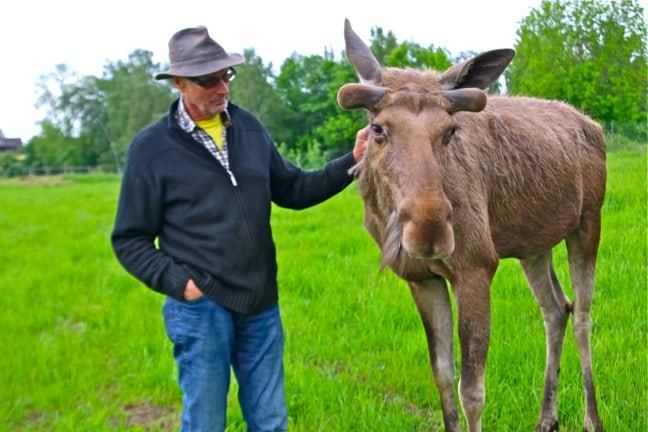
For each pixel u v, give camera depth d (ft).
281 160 12.32
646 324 18.30
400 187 10.36
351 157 12.84
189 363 10.84
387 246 12.12
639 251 24.17
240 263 10.82
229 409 15.56
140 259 10.61
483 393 12.38
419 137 10.44
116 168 232.53
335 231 35.83
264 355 11.48
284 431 11.61
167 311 11.00
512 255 14.82
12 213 70.38
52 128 270.46
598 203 16.10
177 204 10.73
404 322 20.49
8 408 17.20
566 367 16.72
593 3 67.92
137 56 254.47
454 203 11.94
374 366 17.57
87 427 15.57
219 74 10.41
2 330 23.71
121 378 18.60
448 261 12.14
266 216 11.32
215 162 10.75
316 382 16.51
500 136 13.87
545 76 67.36
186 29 10.57
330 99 143.64
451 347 13.44
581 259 15.88
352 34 13.20
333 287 24.39
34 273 33.53
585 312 15.28
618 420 14.02
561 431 14.58
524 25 71.61
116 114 245.04
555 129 15.28
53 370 19.33
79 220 58.44
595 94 66.13
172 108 11.02
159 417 16.38
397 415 14.71
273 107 182.39
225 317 10.86
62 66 271.69
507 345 17.49
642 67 67.62
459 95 10.87
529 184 14.06
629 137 51.75
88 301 27.27
